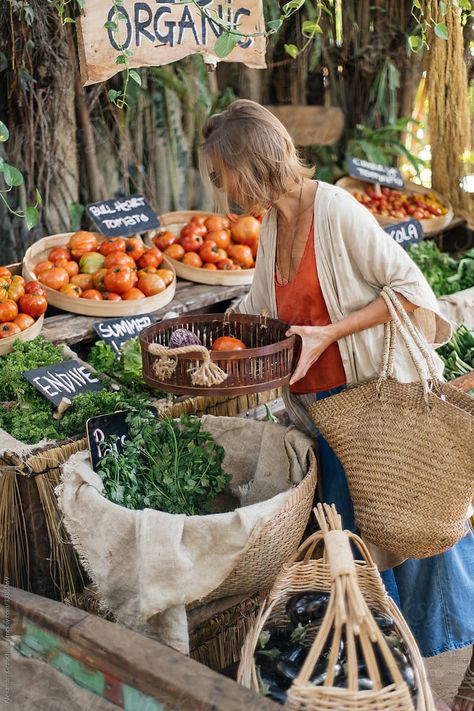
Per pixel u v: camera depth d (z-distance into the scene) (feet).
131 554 7.16
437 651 8.46
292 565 7.00
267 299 8.60
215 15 10.19
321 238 7.68
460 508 7.62
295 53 11.98
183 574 7.01
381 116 18.90
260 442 8.88
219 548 7.07
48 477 8.34
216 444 8.77
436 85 16.81
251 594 8.13
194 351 7.16
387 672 6.36
